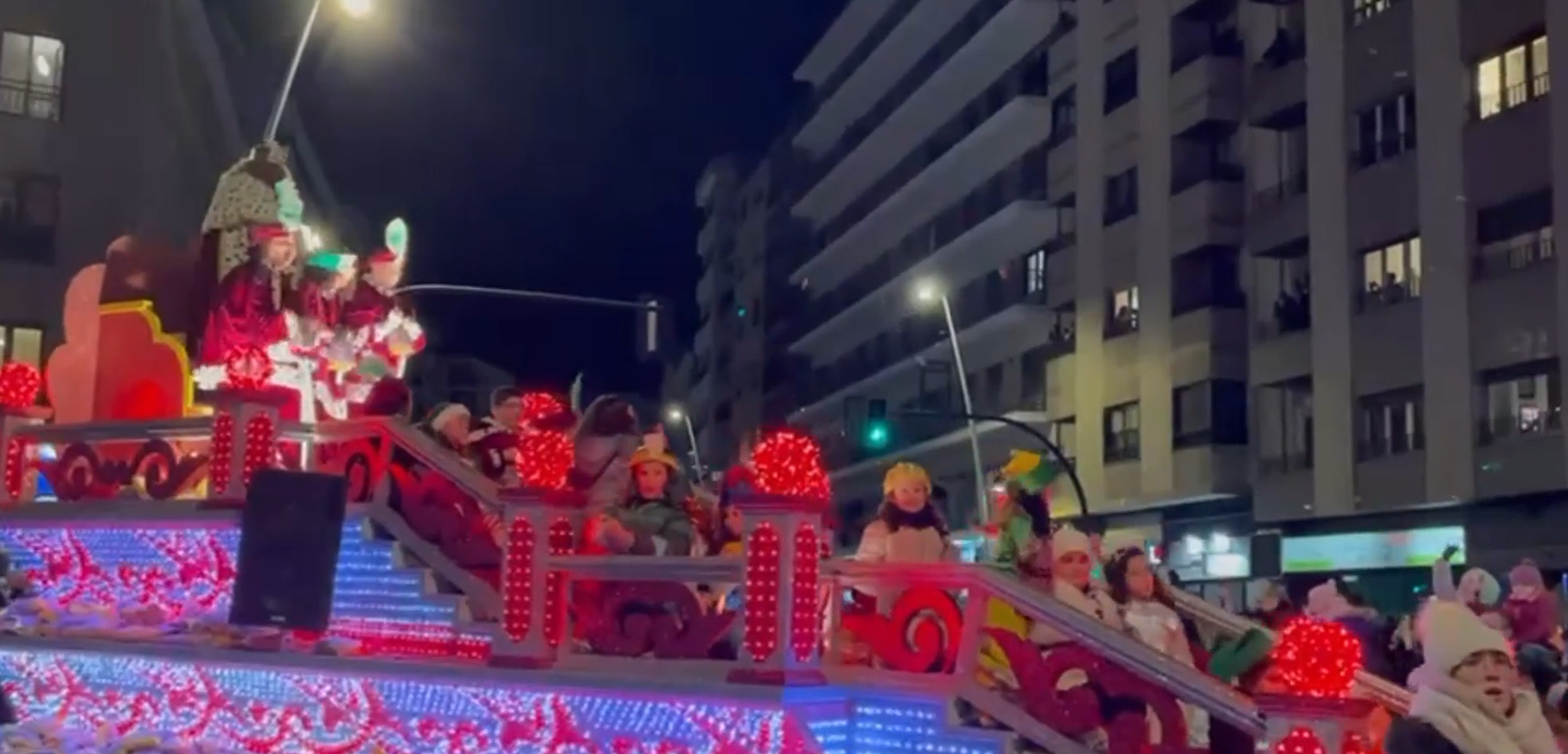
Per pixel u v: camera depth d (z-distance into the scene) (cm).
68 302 1330
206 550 1075
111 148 3575
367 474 1014
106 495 1143
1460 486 2914
